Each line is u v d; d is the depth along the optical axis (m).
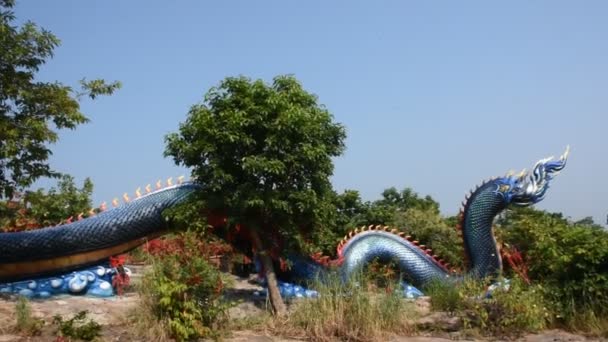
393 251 18.86
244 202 13.24
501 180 18.58
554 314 13.54
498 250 18.23
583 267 13.41
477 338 12.45
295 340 11.48
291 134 13.58
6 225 16.89
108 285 15.09
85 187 24.36
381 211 26.91
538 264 14.80
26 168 13.95
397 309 12.47
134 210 15.38
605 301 13.17
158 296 10.96
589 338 12.57
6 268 14.49
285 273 16.08
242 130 13.45
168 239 14.23
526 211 25.81
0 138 13.41
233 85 13.81
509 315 12.88
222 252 15.32
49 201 21.69
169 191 15.83
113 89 15.00
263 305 14.26
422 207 34.44
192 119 13.65
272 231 14.22
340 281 12.98
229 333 11.38
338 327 11.66
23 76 13.91
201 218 13.77
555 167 18.41
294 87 14.16
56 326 10.98
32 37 13.82
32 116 13.99
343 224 25.38
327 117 14.27
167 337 10.55
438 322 12.99
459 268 20.89
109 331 10.98
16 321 10.95
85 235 15.00
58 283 14.72
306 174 13.87
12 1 13.70
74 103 14.44
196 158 13.70
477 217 18.55
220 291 11.68
